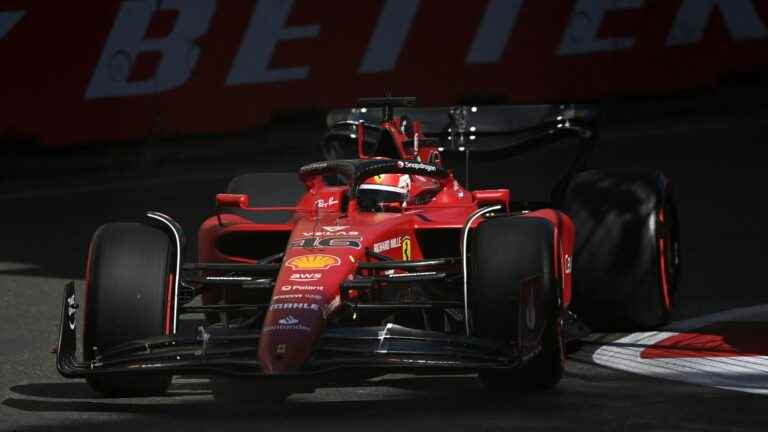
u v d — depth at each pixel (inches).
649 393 879.1
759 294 1295.5
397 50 2923.2
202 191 2415.1
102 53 2807.6
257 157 2869.1
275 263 970.7
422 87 2923.2
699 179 2156.7
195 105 2861.7
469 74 2928.2
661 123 2896.2
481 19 2928.2
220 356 816.9
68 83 2778.1
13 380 979.9
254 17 2888.8
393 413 828.0
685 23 2982.3
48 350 1113.4
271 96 2898.6
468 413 823.7
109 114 2810.0
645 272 1106.7
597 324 1135.0
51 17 2768.2
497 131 1280.8
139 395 909.2
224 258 1007.0
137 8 2837.1
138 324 875.4
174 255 906.1
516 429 775.1
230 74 2883.9
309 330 798.5
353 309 859.4
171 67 2859.3
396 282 868.0
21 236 1953.7
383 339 820.0
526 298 834.2
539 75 2942.9
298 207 1000.9
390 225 925.8
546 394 880.9
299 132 2903.5
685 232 1691.7
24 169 2738.7
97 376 866.1
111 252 887.7
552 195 1275.8
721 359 997.2
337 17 2908.5
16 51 2738.7
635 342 1085.8
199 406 867.4
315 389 916.0
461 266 922.1
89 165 2785.4
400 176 1030.4
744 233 1665.8
